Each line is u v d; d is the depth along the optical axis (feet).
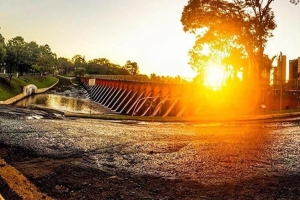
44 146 32.83
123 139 39.19
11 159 27.20
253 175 23.84
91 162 27.17
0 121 50.60
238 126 57.57
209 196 19.26
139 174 23.95
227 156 30.14
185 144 36.45
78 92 355.36
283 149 33.68
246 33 100.63
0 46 189.26
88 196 18.85
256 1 97.25
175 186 21.17
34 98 222.07
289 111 85.92
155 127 55.72
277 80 110.63
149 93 182.19
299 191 20.17
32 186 20.08
